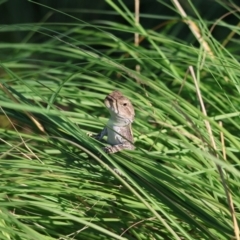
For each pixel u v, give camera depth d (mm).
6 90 9008
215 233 8961
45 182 9273
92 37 14930
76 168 9609
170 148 10625
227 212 8766
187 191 9070
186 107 10773
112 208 9383
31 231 7777
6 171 9305
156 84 10375
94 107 11789
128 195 9445
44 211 9195
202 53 11469
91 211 9250
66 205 9242
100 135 10188
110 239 9047
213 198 9258
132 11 17641
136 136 10602
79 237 9039
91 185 9398
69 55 12297
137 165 9000
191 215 8852
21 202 8172
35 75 13180
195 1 16641
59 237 8914
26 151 10203
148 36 11898
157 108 11133
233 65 11227
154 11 17422
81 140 9219
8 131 10562
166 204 8359
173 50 12898
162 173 8945
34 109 7723
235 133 11406
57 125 9344
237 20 16625
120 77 13586
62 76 13180
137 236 9078
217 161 7449
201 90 11797
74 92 11305
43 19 17125
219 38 16219
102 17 17516
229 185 9398
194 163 10195
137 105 10266
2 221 8289
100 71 13516
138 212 9352
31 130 9875
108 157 8172
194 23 12703
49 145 10375
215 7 16594
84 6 17391
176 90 12617
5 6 17469
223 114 10758
